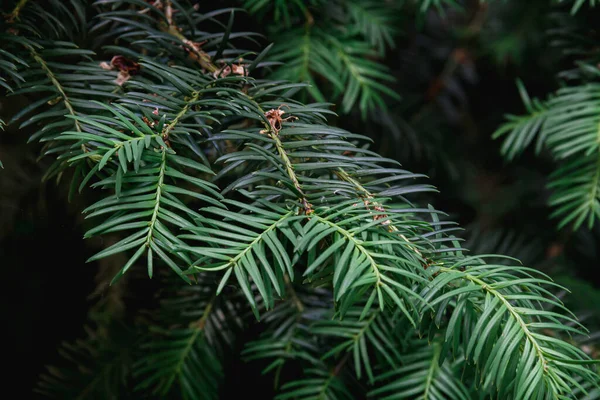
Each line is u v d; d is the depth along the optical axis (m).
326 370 0.75
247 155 0.60
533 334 0.58
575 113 0.77
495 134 0.82
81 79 0.66
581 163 0.76
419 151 1.06
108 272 0.84
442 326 0.74
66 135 0.59
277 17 0.76
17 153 0.83
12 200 0.85
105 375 0.81
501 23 1.15
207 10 0.78
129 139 0.58
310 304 0.78
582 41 0.86
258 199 0.59
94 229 0.56
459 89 1.16
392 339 0.73
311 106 0.64
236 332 0.79
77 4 0.70
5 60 0.65
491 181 1.20
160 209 0.58
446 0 0.83
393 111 1.07
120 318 0.84
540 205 1.14
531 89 1.17
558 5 1.01
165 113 0.60
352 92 0.80
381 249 0.58
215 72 0.67
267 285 0.58
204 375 0.77
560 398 0.57
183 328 0.79
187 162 0.59
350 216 0.59
